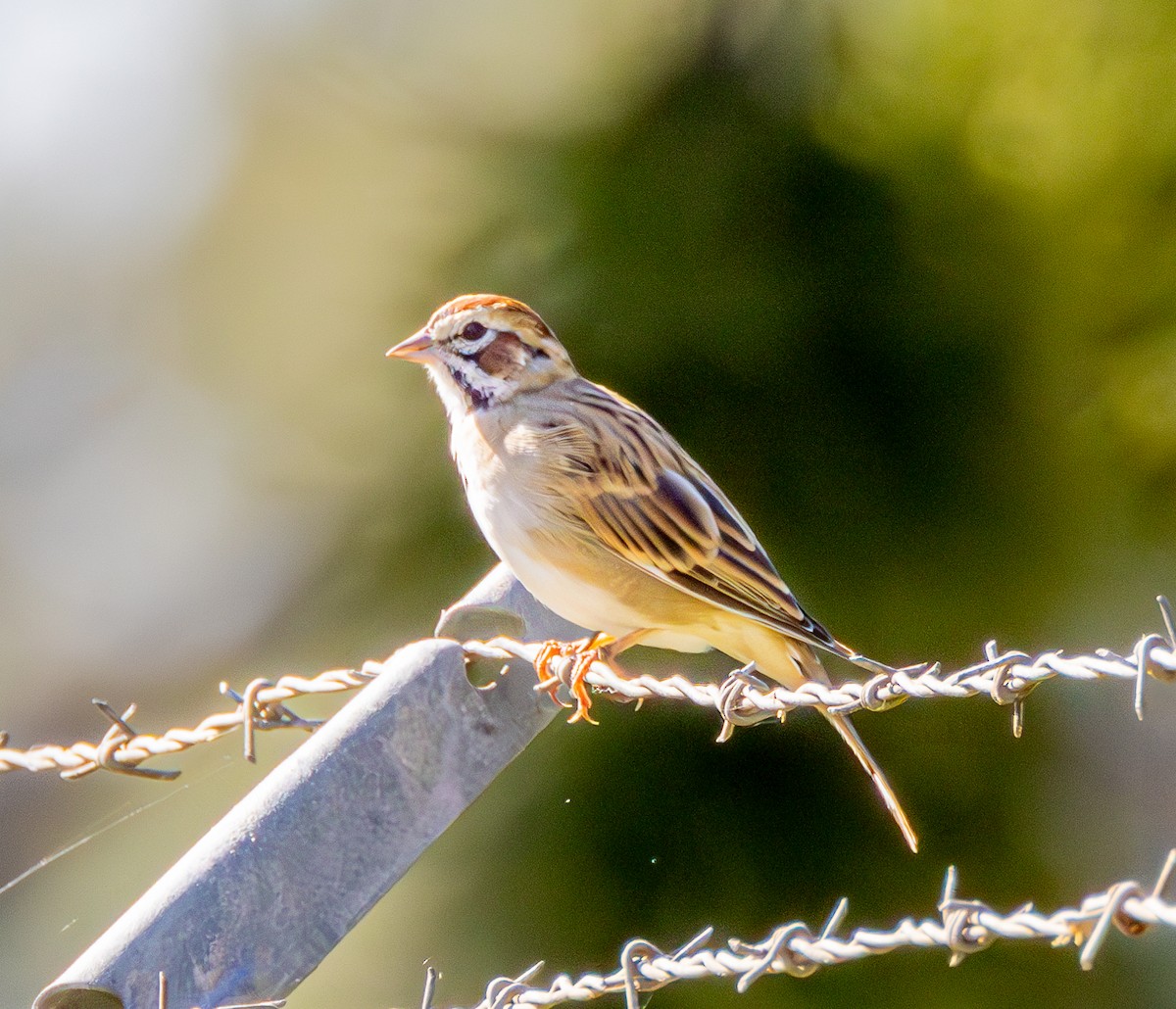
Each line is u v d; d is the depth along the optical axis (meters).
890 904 10.27
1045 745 10.97
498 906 10.23
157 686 25.58
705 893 10.14
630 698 7.63
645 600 8.58
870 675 10.45
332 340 11.72
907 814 10.41
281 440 12.45
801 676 8.68
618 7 11.21
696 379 10.39
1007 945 10.61
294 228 16.59
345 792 5.89
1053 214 11.56
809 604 10.45
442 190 11.05
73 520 27.88
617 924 10.12
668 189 10.42
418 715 6.05
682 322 10.24
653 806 10.21
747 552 8.55
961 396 10.51
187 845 14.14
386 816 5.92
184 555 25.38
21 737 25.67
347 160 12.66
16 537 27.84
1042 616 10.80
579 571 8.55
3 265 29.98
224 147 21.00
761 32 10.84
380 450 11.02
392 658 6.18
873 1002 10.35
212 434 20.64
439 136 11.20
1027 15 11.92
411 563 10.73
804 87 10.73
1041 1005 10.69
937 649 10.54
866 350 10.47
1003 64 11.76
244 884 5.67
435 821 6.00
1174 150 12.34
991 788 10.50
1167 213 12.41
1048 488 10.79
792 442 10.39
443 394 9.09
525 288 10.57
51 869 15.88
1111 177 12.34
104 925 15.03
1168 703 17.86
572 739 10.26
